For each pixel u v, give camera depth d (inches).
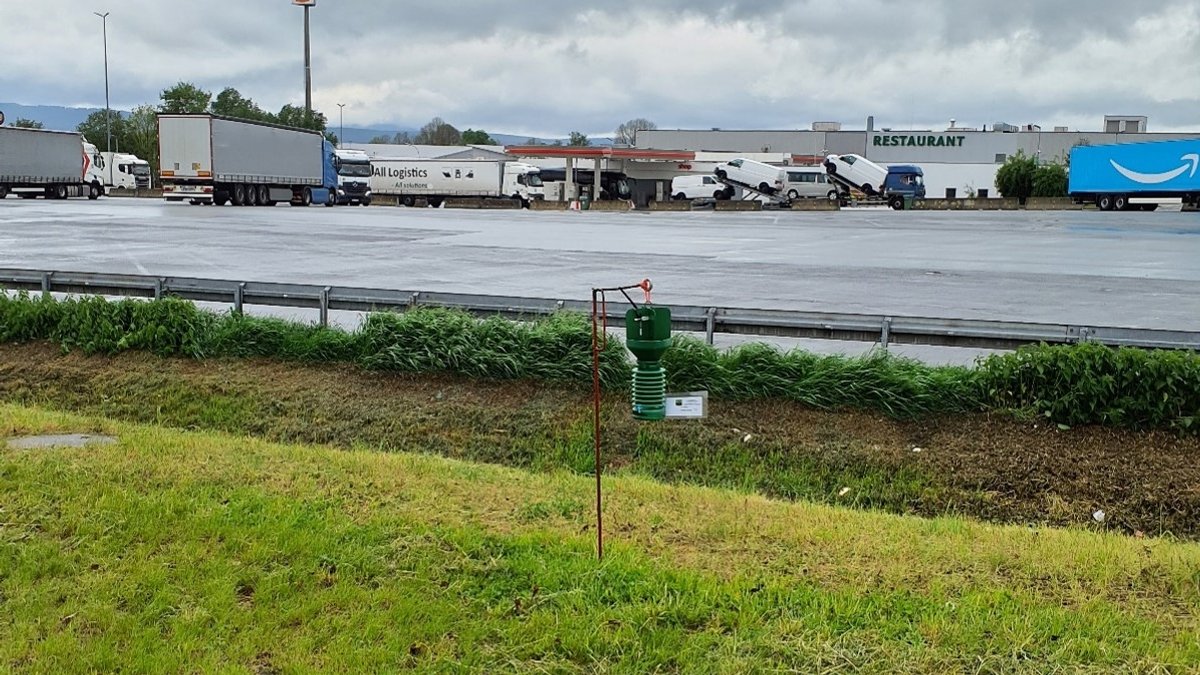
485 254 878.4
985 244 1106.7
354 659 146.9
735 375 340.5
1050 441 304.2
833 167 2625.5
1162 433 301.1
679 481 294.8
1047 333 343.6
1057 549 189.8
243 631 155.0
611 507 216.2
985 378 322.0
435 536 190.9
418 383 369.1
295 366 391.2
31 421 281.0
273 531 190.7
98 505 202.1
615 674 143.6
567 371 354.0
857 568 178.1
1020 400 317.7
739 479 303.6
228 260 780.0
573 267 772.6
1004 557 183.5
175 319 406.9
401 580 172.4
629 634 152.7
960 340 355.9
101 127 3929.6
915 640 150.2
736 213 2138.3
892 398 323.9
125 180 2760.8
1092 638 150.6
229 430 348.2
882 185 2532.0
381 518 200.1
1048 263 861.2
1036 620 155.8
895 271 776.3
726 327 382.3
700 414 202.4
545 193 2696.9
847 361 341.4
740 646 149.4
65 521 193.5
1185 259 909.2
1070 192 2444.6
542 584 169.6
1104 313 550.0
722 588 167.5
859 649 147.9
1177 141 2182.6
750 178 2593.5
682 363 342.3
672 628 154.9
